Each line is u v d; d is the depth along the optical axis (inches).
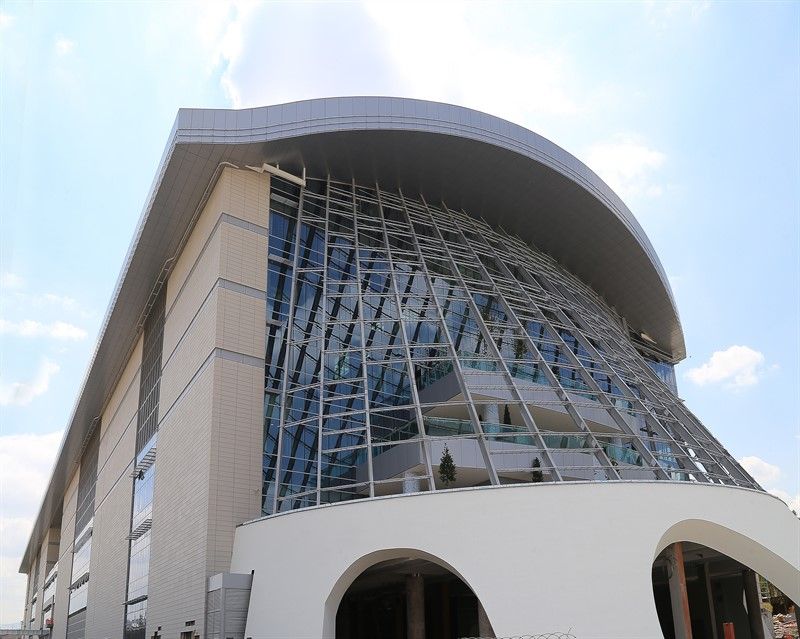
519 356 1555.1
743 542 1123.3
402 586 1672.0
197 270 1605.6
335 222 1708.9
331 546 1089.4
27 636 3981.3
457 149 1758.1
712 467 1457.9
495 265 1836.9
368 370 1530.5
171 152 1504.7
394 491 1421.0
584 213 2014.0
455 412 1562.5
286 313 1533.0
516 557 994.7
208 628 1187.3
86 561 2910.9
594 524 1006.4
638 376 1680.6
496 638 952.9
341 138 1657.2
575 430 1724.9
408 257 1710.1
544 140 1851.6
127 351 2391.7
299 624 1069.1
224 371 1379.2
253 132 1552.7
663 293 2346.2
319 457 1305.4
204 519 1272.1
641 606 964.0
